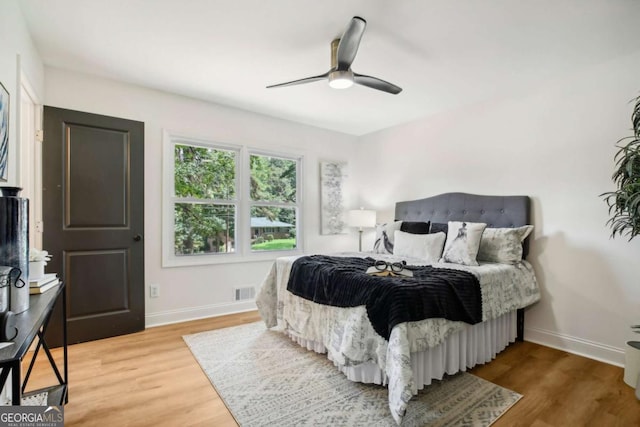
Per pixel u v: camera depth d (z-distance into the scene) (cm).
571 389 213
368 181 488
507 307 260
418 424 175
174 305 345
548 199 296
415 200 414
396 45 240
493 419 180
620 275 255
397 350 175
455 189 374
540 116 303
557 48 244
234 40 236
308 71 287
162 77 301
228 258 385
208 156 376
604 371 240
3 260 127
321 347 259
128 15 207
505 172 328
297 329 277
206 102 364
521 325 302
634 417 184
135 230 313
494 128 339
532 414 186
